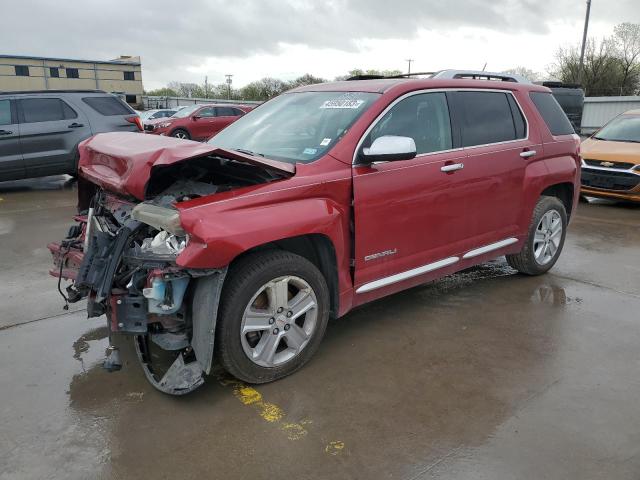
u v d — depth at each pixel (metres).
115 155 3.27
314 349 3.52
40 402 3.16
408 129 3.92
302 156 3.58
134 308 3.03
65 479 2.55
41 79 58.16
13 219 7.71
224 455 2.71
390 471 2.60
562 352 3.79
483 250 4.60
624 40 41.06
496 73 7.04
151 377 3.26
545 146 5.02
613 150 9.10
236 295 3.05
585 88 41.53
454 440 2.83
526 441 2.82
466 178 4.23
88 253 3.14
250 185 3.26
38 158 9.81
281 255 3.23
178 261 2.83
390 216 3.73
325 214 3.32
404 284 4.03
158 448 2.77
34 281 5.14
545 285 5.14
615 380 3.42
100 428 2.92
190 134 19.25
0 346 3.84
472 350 3.82
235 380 3.41
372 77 5.70
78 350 3.80
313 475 2.57
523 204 4.86
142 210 3.04
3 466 2.63
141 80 64.19
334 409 3.10
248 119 4.54
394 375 3.48
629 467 2.62
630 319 4.35
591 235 7.16
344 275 3.57
